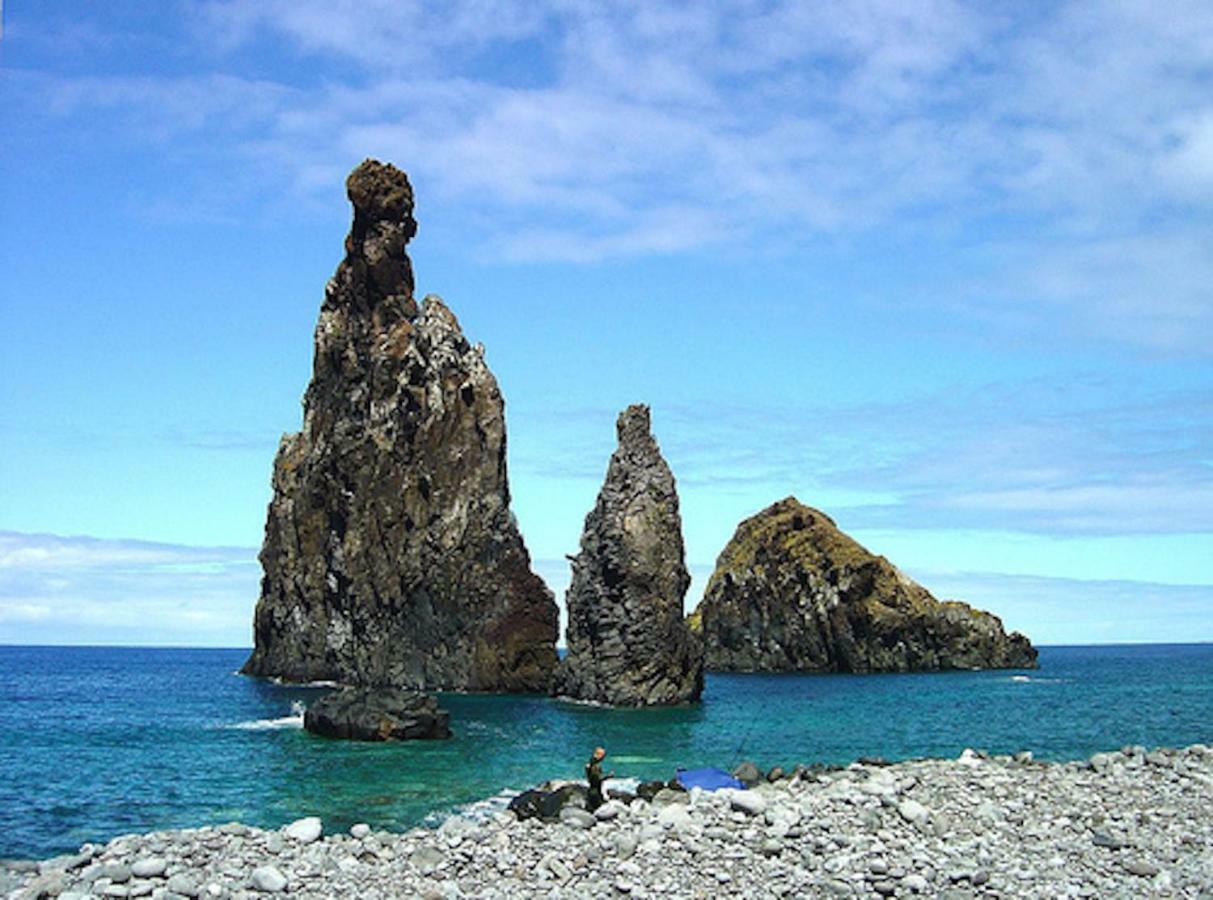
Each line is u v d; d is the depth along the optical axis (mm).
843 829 29328
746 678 140375
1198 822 30938
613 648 92938
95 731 70812
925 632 155500
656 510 94812
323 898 25109
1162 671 164375
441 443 115188
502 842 28703
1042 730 70000
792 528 163875
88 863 27641
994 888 25281
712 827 29547
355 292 124375
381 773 49906
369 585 117688
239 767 52375
